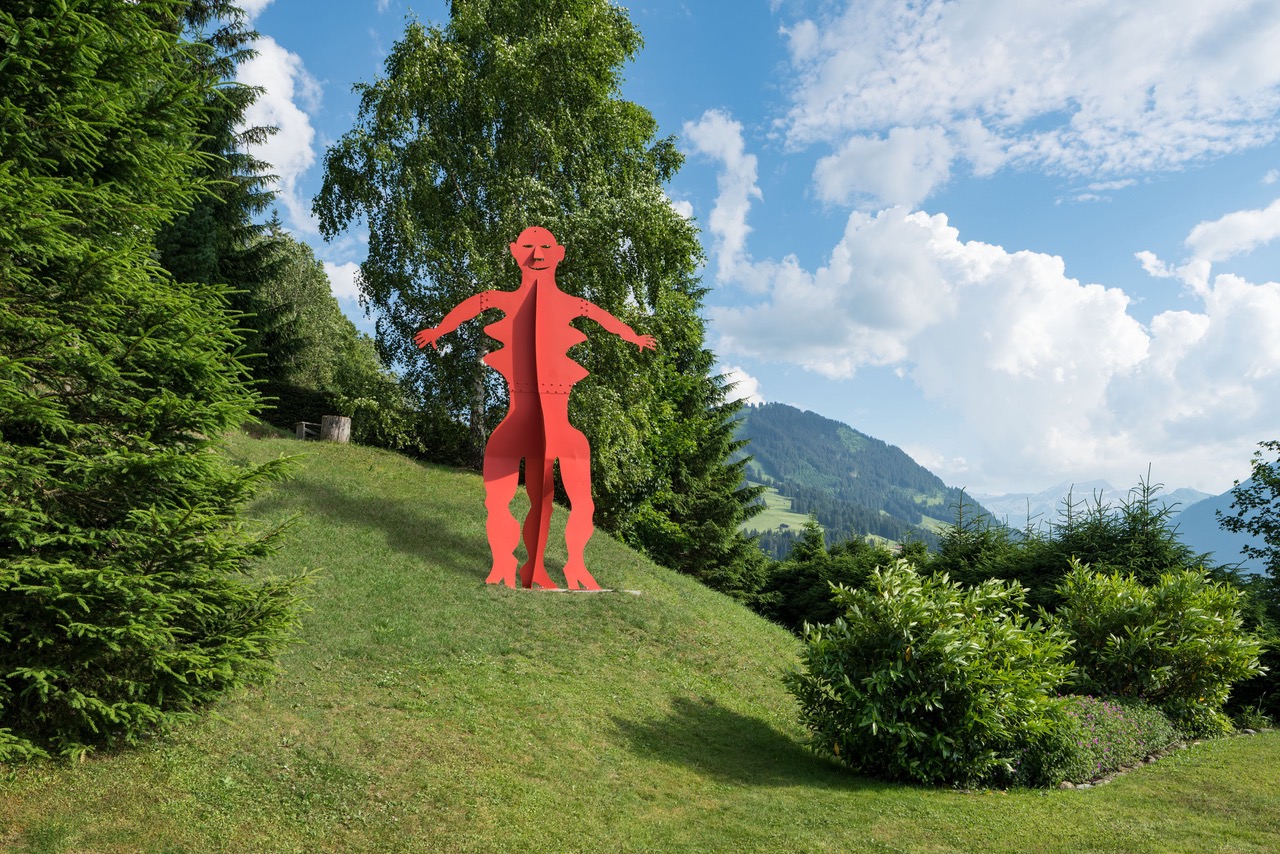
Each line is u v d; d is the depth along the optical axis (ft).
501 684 32.30
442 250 73.67
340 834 19.48
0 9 19.61
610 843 20.95
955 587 31.04
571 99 75.15
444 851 19.34
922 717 28.63
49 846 16.60
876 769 29.53
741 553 108.47
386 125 71.56
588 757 26.99
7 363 17.81
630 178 75.72
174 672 20.35
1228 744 38.24
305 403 90.02
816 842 21.50
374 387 76.59
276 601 22.79
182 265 78.64
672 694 36.29
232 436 63.98
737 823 22.94
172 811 18.81
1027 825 22.95
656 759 28.14
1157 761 33.27
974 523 90.22
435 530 53.52
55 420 18.20
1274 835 22.52
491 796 22.54
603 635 41.68
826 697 30.40
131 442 20.63
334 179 73.92
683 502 100.27
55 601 18.17
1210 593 42.39
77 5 19.80
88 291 19.94
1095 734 31.94
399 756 24.07
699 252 68.18
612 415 67.26
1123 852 20.65
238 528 22.15
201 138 23.91
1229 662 40.55
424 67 71.97
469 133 75.41
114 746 20.97
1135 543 61.77
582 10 76.84
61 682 19.52
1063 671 30.53
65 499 19.88
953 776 28.12
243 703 25.59
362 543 47.42
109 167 21.83
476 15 75.92
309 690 28.12
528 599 44.24
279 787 20.99
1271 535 81.00
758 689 40.04
